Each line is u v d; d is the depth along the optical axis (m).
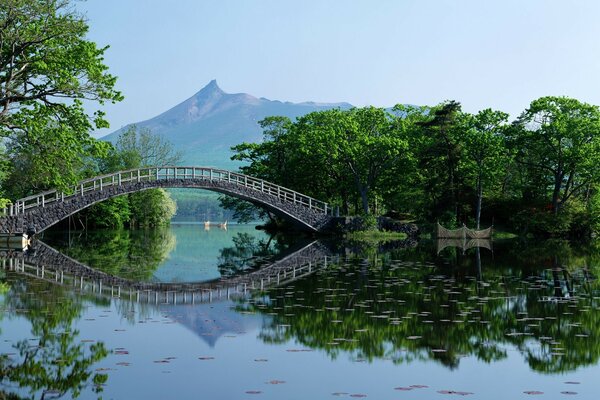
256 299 17.70
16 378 9.98
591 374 10.36
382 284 20.86
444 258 31.36
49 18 31.12
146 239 50.56
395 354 11.52
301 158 56.72
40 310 15.63
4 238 39.25
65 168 33.91
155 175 49.72
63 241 45.06
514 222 54.88
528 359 11.24
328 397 9.20
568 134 52.47
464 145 52.75
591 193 62.94
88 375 10.17
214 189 48.66
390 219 54.34
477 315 15.20
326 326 13.86
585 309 16.11
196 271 25.66
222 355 11.45
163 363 10.89
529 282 21.47
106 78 33.03
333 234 52.66
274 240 49.94
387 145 52.03
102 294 18.52
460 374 10.38
